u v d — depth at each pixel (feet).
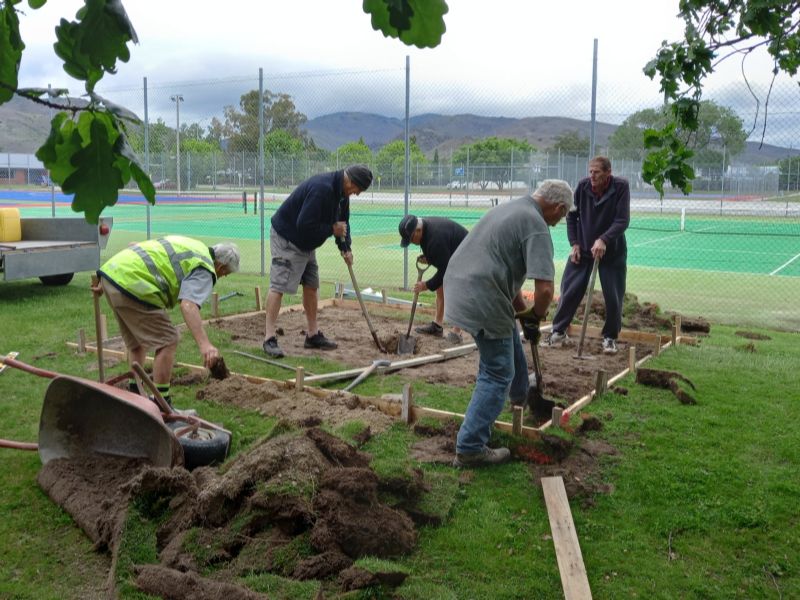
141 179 4.43
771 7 7.25
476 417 13.91
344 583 9.79
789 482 13.66
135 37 4.11
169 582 9.36
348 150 95.50
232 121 67.56
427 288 23.53
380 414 16.74
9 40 4.52
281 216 22.00
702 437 15.88
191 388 18.71
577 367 21.67
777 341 25.93
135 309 15.37
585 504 12.78
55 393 13.24
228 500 10.94
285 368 20.84
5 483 13.21
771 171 92.58
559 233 76.07
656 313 28.84
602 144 66.64
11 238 35.19
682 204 98.63
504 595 10.19
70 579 10.36
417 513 11.95
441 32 4.69
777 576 10.82
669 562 11.10
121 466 13.19
